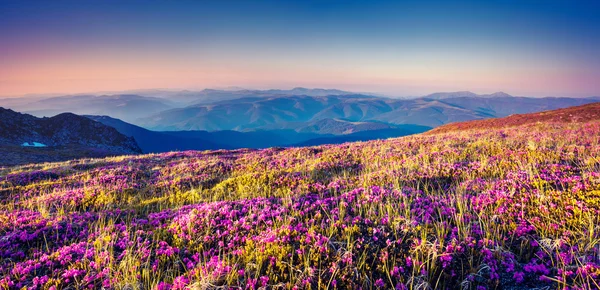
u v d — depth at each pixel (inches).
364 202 320.5
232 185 496.1
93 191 486.6
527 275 197.5
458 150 592.4
